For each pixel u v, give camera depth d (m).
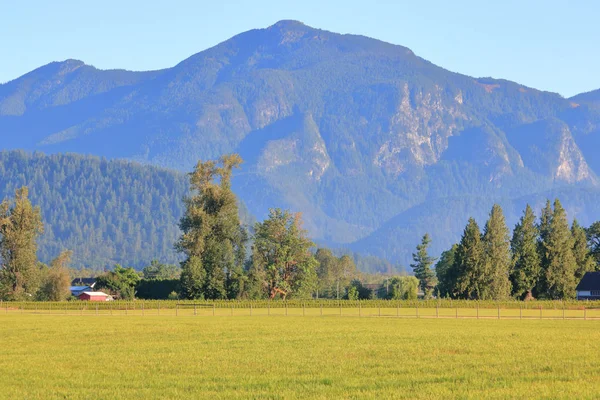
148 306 159.00
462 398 44.41
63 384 49.81
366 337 80.62
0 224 180.12
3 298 177.88
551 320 118.25
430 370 54.78
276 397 44.81
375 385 48.66
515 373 53.38
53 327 96.38
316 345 71.81
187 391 47.12
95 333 86.44
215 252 178.00
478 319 120.12
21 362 59.62
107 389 47.88
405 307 164.00
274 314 135.38
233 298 178.75
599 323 109.69
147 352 66.25
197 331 89.62
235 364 58.03
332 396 45.06
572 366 56.47
